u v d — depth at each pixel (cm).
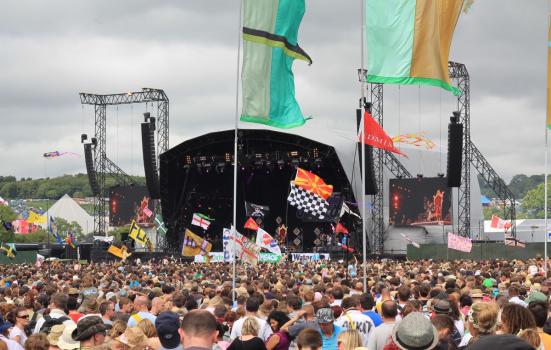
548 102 3312
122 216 10888
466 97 9575
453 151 8200
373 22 2628
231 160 9919
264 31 2728
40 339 1239
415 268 4266
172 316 1219
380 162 9800
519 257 8256
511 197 10612
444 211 9562
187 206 10631
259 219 10956
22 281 3441
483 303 1175
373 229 9888
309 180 4338
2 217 13262
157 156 10394
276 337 1405
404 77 2622
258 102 2730
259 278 3288
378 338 1438
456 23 2631
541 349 1093
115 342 1271
